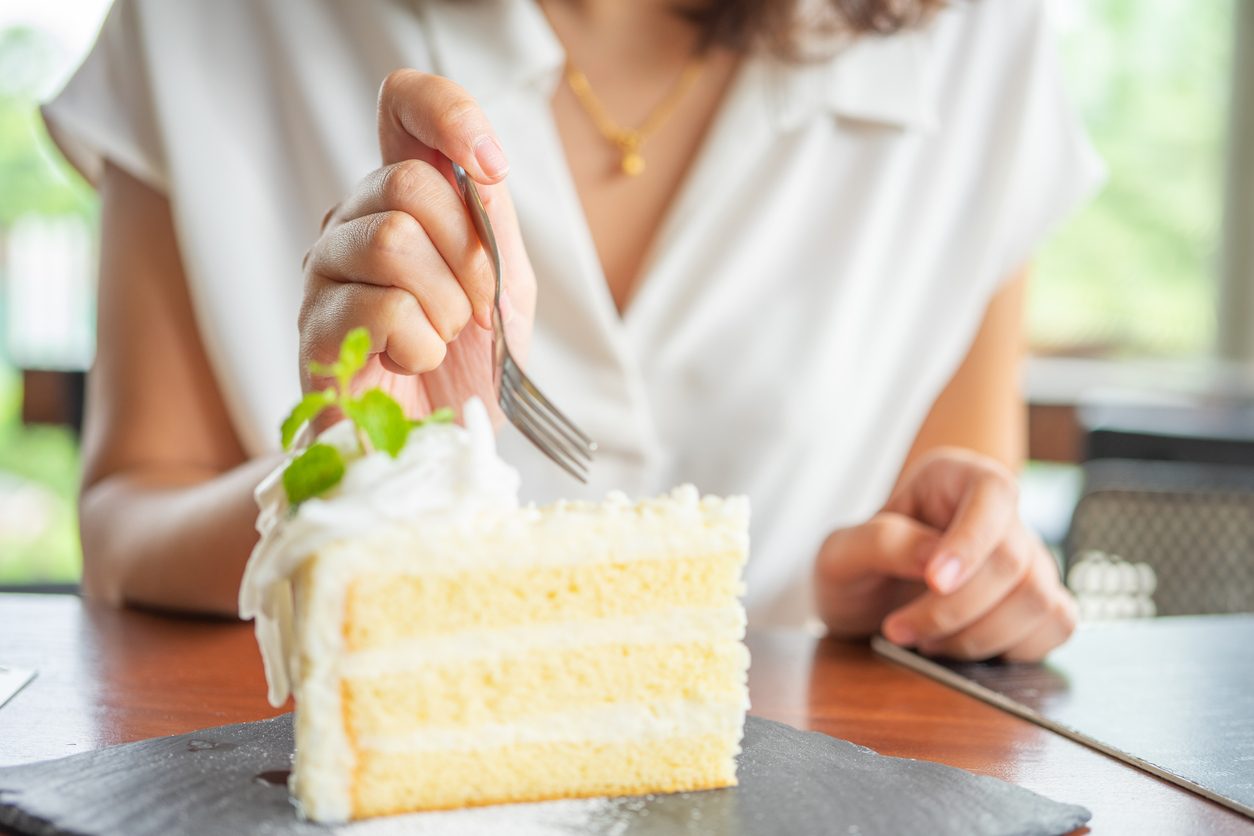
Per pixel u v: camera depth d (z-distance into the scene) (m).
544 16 0.99
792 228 0.98
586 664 0.57
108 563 0.83
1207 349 3.62
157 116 0.92
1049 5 1.07
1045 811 0.54
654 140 0.98
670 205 0.98
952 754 0.60
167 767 0.55
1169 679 0.72
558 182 0.92
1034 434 2.04
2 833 0.51
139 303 0.94
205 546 0.78
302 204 0.96
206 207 0.92
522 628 0.56
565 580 0.57
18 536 3.00
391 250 0.62
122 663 0.69
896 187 1.00
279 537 0.56
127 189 0.95
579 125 0.99
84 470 0.95
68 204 3.23
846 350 0.99
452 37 0.92
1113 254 3.90
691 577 0.58
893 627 0.75
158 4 0.92
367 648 0.55
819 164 0.98
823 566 0.80
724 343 0.97
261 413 0.93
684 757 0.57
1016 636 0.74
